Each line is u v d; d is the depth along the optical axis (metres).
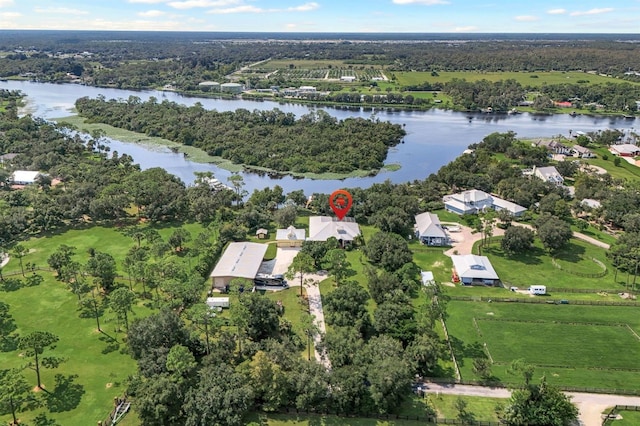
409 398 95.75
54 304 126.31
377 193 197.12
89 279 139.75
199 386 90.12
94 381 98.31
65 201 182.12
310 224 174.88
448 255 160.25
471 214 194.38
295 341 109.19
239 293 126.19
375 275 134.50
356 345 102.12
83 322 118.75
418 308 126.69
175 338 102.56
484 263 146.12
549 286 139.88
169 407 86.75
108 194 190.12
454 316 124.88
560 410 86.44
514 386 94.31
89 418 88.81
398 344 102.94
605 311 127.06
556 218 171.88
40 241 164.75
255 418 89.81
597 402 94.69
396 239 153.88
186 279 132.88
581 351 110.62
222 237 165.12
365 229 181.50
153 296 131.38
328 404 92.94
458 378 101.12
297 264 132.25
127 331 108.38
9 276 140.00
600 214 185.75
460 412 91.81
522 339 115.12
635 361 107.12
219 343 103.50
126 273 142.50
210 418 83.69
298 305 127.75
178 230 156.62
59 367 102.00
